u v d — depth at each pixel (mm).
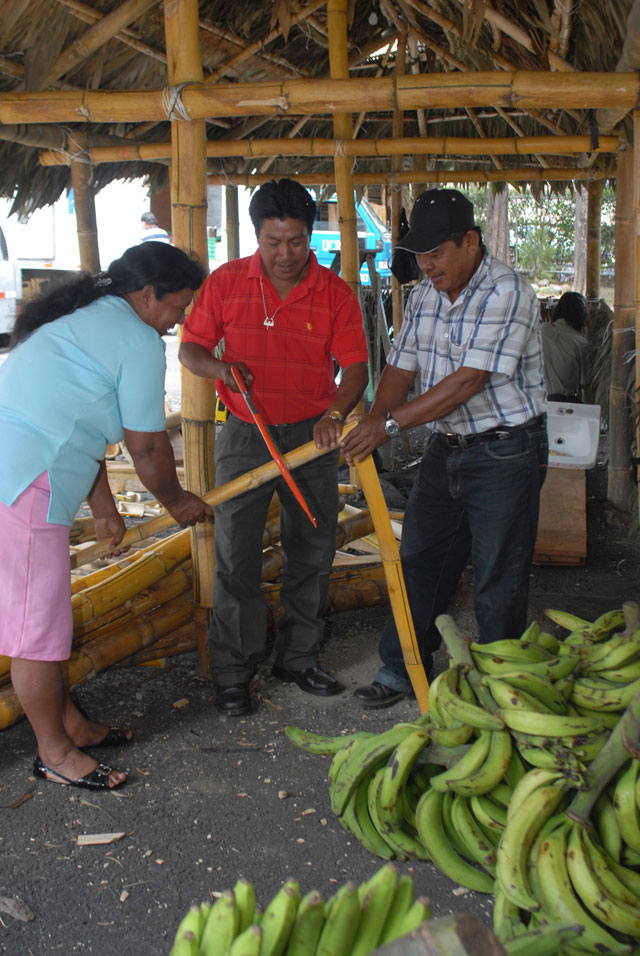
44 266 13625
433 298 2902
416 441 7832
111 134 5320
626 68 3309
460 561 3150
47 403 2436
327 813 2576
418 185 7559
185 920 1338
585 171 6465
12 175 5320
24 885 2234
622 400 5633
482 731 2178
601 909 1807
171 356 13094
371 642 3818
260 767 2818
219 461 3150
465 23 3654
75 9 3844
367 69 6605
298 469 3137
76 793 2645
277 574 4055
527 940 1359
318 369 3104
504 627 2938
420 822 2221
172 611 3557
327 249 14844
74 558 2881
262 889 2238
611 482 5797
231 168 6613
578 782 1953
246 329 3025
